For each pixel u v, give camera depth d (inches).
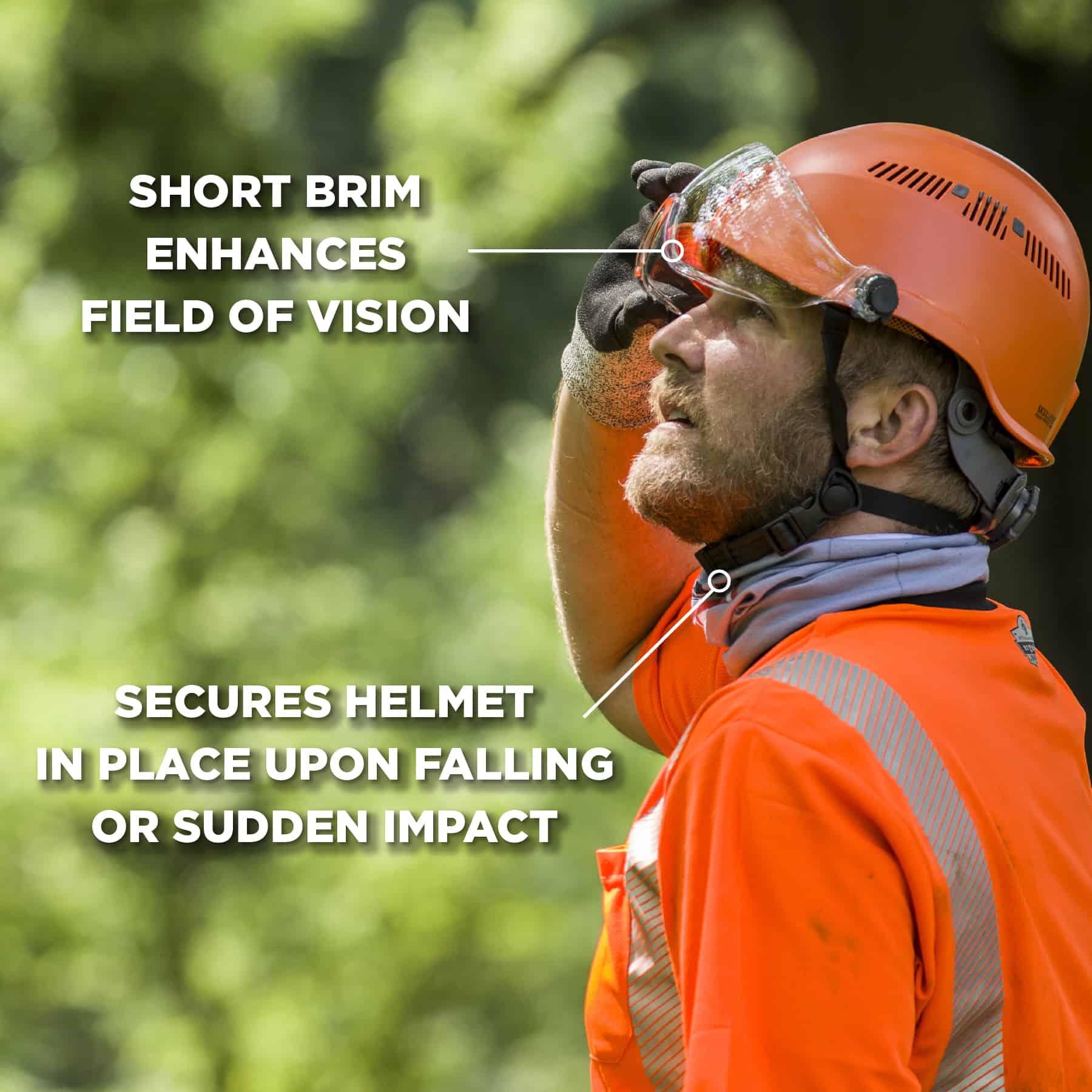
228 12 1230.3
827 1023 180.5
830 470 215.5
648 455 225.8
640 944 219.5
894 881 184.7
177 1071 1109.1
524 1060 1117.7
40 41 1208.8
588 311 259.9
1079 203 701.9
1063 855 208.7
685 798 198.8
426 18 1530.5
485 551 1293.1
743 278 216.7
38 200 1238.3
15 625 1187.3
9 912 1083.9
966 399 215.9
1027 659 223.9
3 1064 1142.3
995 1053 197.8
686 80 1951.3
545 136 1424.7
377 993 1101.7
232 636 1213.7
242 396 1261.1
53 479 1283.2
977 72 693.9
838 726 193.2
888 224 216.7
